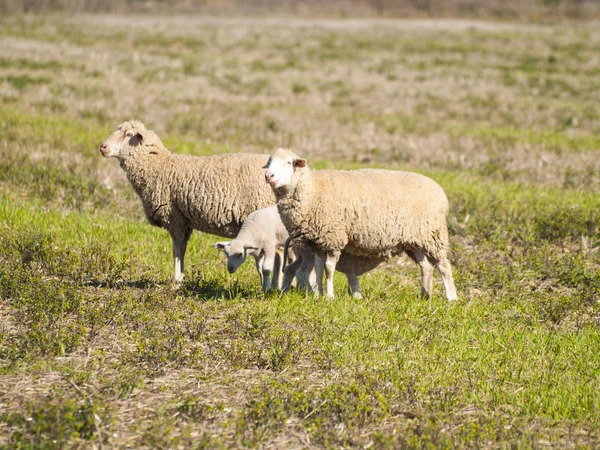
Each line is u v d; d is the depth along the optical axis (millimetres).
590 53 120812
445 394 18062
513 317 24500
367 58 111062
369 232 25141
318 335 21750
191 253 31906
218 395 17828
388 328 22703
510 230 35719
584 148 56375
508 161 51750
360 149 56000
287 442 15922
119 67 90375
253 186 26844
